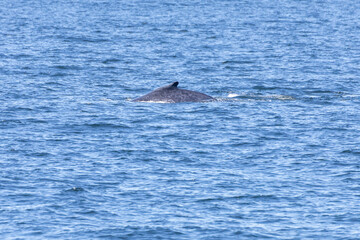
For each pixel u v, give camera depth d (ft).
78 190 328.08
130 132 447.83
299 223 290.15
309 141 426.10
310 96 599.57
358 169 364.58
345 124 475.72
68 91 616.39
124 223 288.92
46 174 351.67
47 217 294.66
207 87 652.89
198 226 286.46
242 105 542.57
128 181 343.05
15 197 317.63
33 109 520.42
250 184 339.77
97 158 383.04
